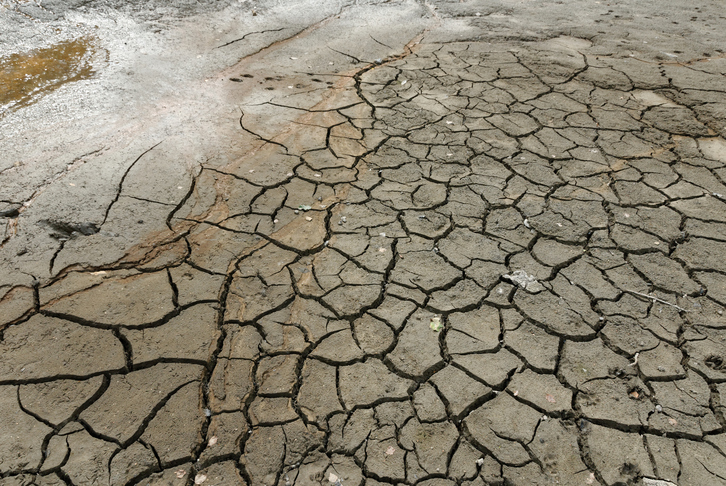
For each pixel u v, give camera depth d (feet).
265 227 9.73
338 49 16.94
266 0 20.31
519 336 7.89
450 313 8.24
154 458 6.28
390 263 9.11
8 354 7.27
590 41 18.48
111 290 8.29
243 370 7.30
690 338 7.93
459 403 7.00
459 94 14.52
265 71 15.29
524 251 9.46
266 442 6.49
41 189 10.11
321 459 6.36
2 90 13.16
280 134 12.40
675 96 14.78
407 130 12.83
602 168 11.71
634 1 23.32
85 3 18.40
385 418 6.80
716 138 12.91
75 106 12.80
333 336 7.81
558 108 13.98
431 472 6.27
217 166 11.18
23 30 16.34
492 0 22.48
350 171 11.34
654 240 9.79
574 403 7.03
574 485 6.19
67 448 6.31
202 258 9.00
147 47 16.08
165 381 7.09
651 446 6.57
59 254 8.82
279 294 8.43
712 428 6.77
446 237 9.72
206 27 17.76
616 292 8.68
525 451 6.50
